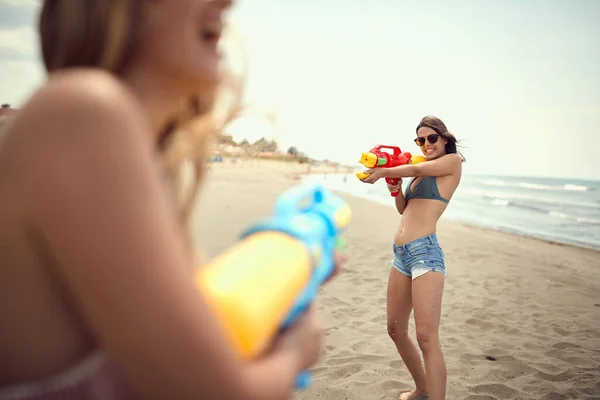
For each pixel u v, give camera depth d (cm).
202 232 889
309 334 71
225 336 52
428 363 296
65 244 45
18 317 51
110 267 45
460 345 474
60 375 54
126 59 62
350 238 1028
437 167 315
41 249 49
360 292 627
